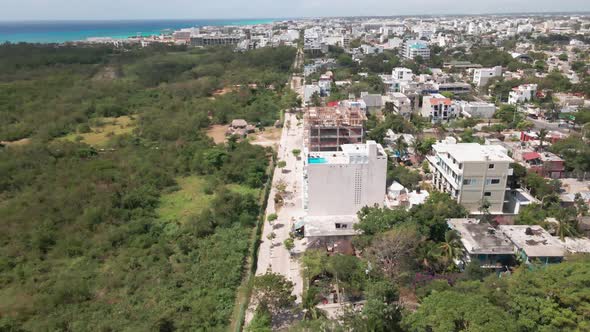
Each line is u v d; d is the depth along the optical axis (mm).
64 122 158000
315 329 50000
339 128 107875
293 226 81812
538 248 63844
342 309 55219
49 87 197875
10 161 112688
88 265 71812
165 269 69250
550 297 49250
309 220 79938
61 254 75188
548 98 170000
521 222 75438
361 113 120375
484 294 51750
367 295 55531
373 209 76438
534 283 51156
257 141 143625
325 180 80562
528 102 170375
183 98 198000
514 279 53094
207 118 165250
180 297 63031
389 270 63406
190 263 71750
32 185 102375
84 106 176500
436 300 48156
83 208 89812
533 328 46938
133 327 56156
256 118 166375
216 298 62781
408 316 47969
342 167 79938
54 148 124562
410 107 162125
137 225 83750
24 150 121812
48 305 61094
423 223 70375
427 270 66125
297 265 71562
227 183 108562
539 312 47750
